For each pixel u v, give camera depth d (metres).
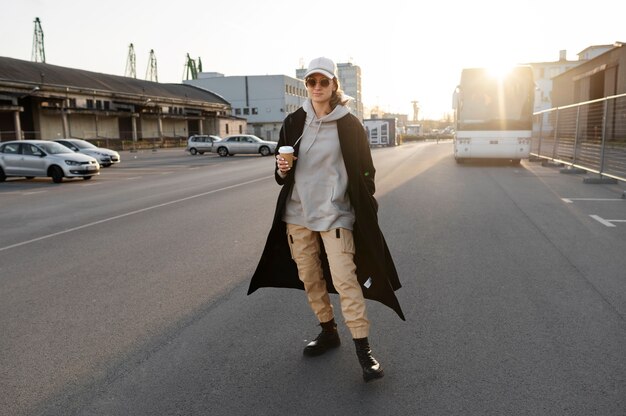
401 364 3.38
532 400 2.89
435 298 4.65
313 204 3.15
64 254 6.73
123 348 3.71
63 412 2.87
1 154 18.89
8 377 3.31
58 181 18.22
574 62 82.44
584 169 16.23
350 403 2.91
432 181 14.51
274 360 3.47
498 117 19.25
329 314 3.54
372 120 51.09
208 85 93.31
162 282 5.33
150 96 56.31
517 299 4.59
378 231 3.18
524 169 18.59
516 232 7.43
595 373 3.19
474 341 3.71
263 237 7.43
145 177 19.56
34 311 4.54
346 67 154.38
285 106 91.94
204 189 14.16
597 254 6.15
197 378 3.24
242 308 4.49
